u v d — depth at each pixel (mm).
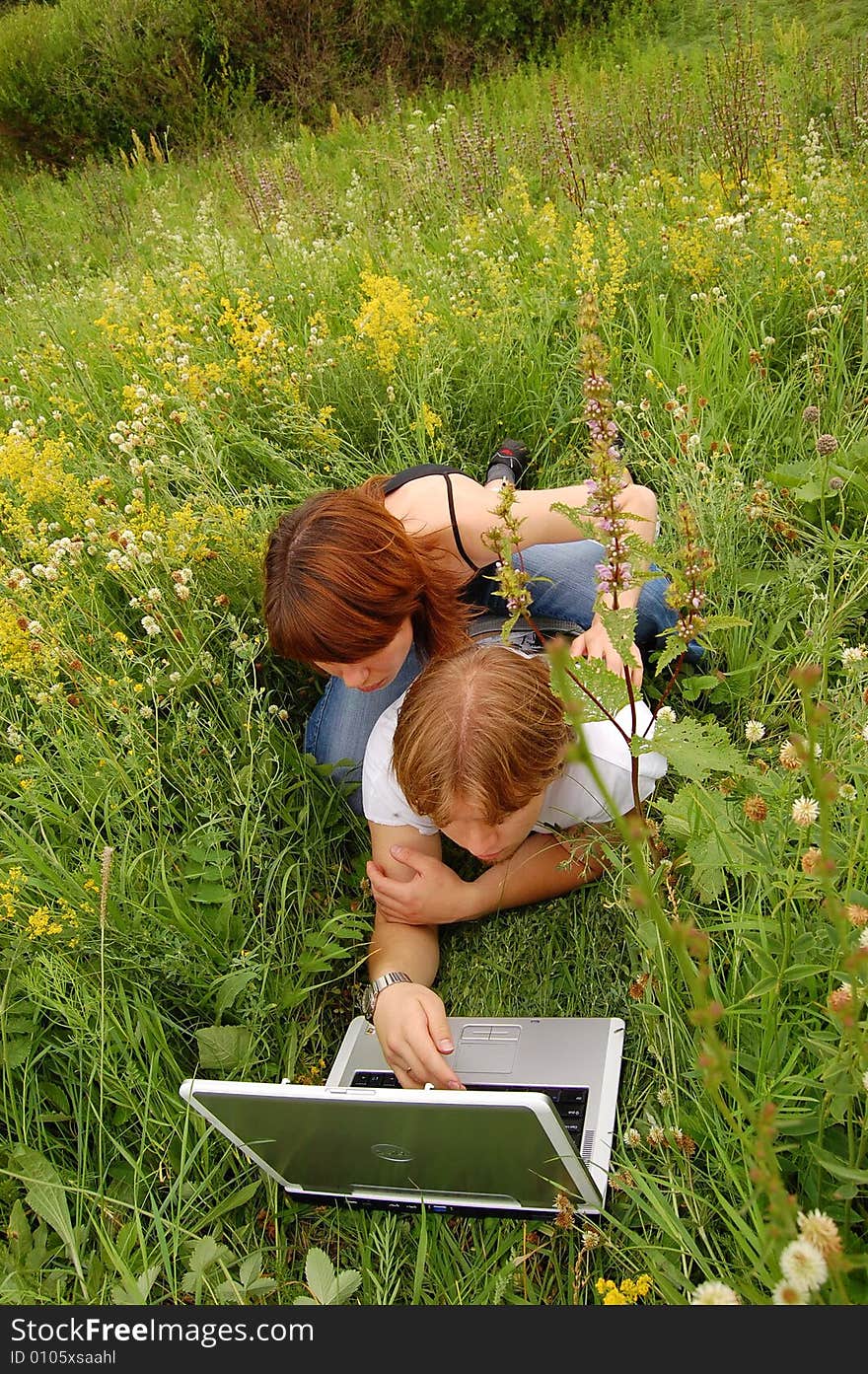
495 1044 1981
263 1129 1717
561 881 2178
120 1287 1713
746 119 4836
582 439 3318
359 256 4723
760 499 2463
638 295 3768
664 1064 1771
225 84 10617
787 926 1417
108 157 10953
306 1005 2252
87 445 3506
